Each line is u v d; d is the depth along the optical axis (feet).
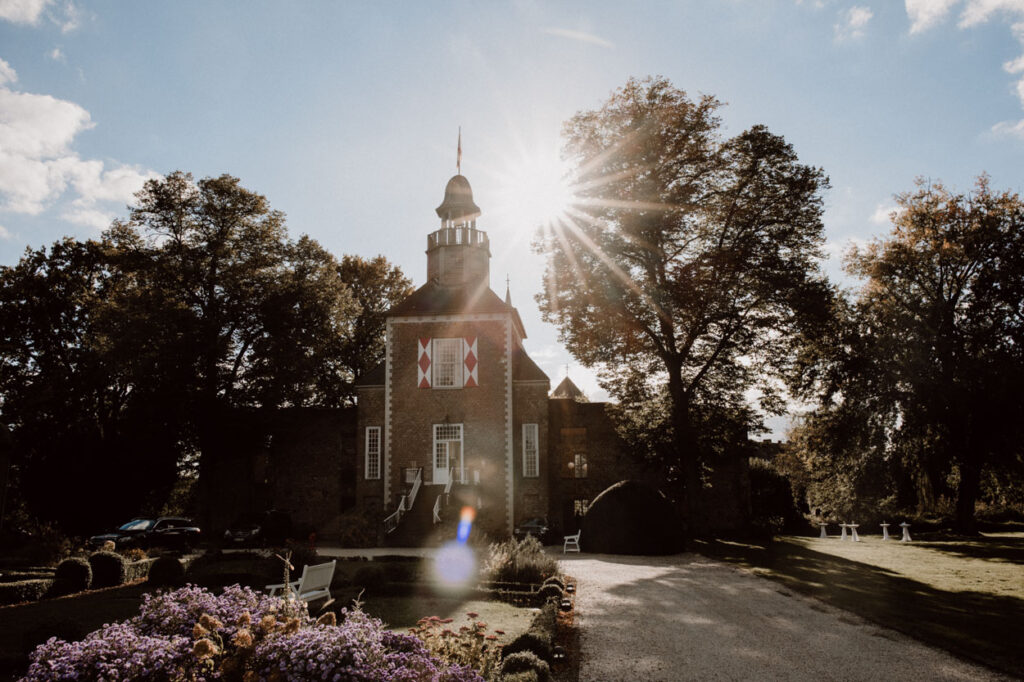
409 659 19.76
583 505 122.21
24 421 117.19
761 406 101.81
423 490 107.86
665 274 97.09
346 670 17.98
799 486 172.76
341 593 50.24
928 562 72.49
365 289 167.63
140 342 107.24
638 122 94.53
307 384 122.31
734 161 95.76
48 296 125.39
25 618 43.80
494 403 113.60
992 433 100.27
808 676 29.86
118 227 122.31
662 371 106.73
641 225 93.81
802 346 104.17
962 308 108.78
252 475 127.03
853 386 109.50
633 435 108.99
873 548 90.07
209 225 122.52
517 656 25.70
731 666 31.32
